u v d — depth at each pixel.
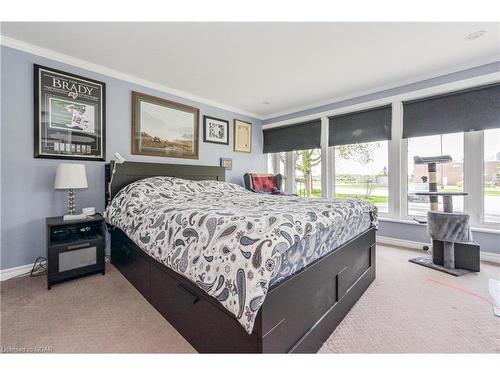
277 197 2.58
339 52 2.31
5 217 2.08
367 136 3.34
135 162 2.72
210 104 3.71
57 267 1.97
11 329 1.41
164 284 1.51
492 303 1.71
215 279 1.04
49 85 2.27
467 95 2.58
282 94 3.46
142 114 2.94
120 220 2.08
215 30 1.96
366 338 1.35
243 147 4.28
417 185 3.05
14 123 2.10
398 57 2.41
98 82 2.57
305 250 1.19
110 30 1.96
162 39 2.08
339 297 1.50
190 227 1.33
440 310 1.63
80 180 2.13
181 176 3.20
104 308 1.64
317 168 4.04
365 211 1.98
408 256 2.74
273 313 0.96
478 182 2.61
